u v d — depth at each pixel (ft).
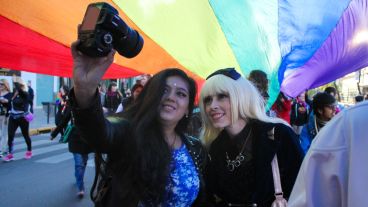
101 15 3.73
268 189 6.30
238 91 6.45
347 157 2.95
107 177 5.20
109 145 4.78
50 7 7.35
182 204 5.55
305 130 12.76
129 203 4.95
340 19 12.39
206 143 6.88
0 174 20.53
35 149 29.27
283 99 15.93
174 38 10.30
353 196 2.76
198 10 10.18
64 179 19.61
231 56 11.84
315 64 14.33
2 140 26.50
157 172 5.11
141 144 5.08
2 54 9.10
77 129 4.41
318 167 3.14
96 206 5.25
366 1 12.31
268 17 11.48
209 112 6.72
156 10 9.42
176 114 5.74
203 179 6.36
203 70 11.48
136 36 4.30
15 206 14.97
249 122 6.59
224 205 6.61
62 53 9.02
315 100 12.44
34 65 10.10
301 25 11.96
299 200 3.28
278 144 6.31
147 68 10.71
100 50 3.74
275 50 12.38
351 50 13.74
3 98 25.34
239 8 10.69
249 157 6.45
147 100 5.40
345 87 69.72
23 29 7.77
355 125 2.94
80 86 3.93
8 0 6.89
